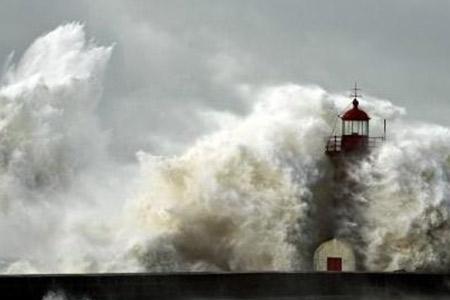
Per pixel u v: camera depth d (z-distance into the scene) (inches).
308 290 3176.7
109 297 2778.1
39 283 2657.5
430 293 3457.2
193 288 2942.9
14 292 2618.1
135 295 2827.3
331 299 3218.5
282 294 3120.1
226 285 3009.4
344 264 3636.8
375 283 3324.3
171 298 2896.2
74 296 2716.5
